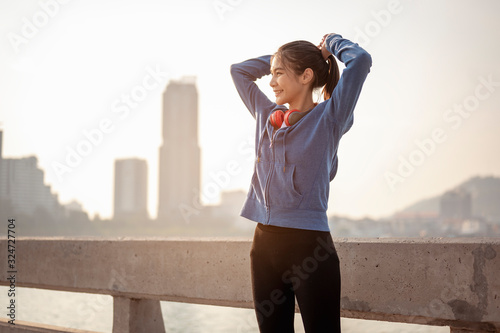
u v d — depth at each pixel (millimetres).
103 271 2908
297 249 1580
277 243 1625
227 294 2506
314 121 1636
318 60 1767
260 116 1889
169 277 2689
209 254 2572
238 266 2482
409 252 2066
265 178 1689
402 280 2078
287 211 1618
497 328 1880
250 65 2096
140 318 2939
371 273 2158
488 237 2123
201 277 2592
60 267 3062
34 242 3170
